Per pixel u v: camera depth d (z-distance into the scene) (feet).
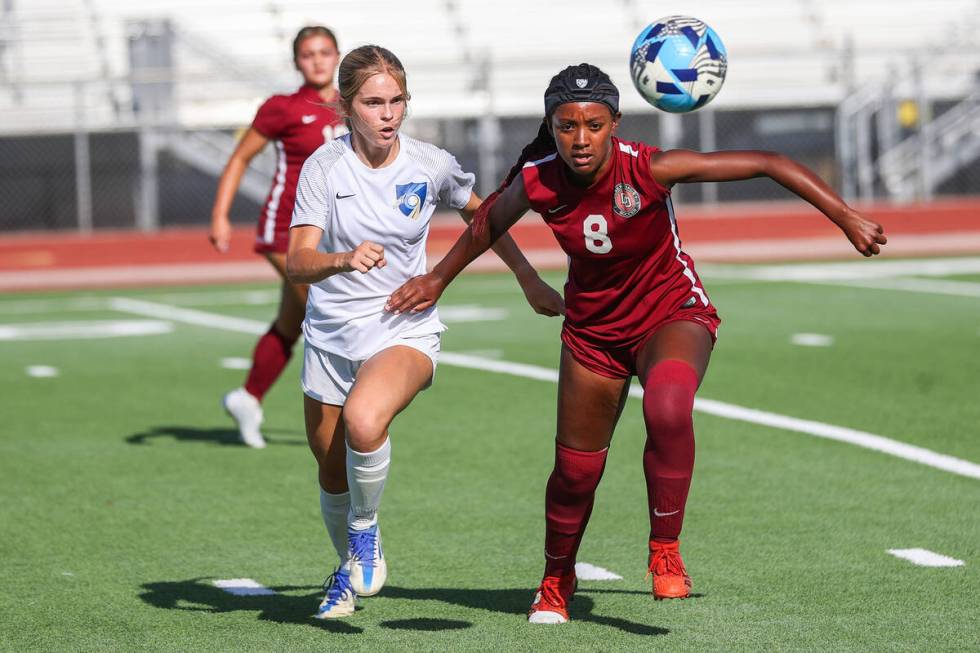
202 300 232.73
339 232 62.08
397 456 103.55
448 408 124.36
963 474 94.22
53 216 300.61
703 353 57.77
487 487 93.30
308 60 106.22
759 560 73.56
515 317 197.88
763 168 54.85
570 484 61.52
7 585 71.05
